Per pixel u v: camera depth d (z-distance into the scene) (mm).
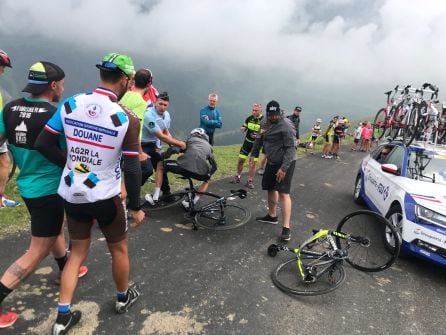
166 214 6102
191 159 5664
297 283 4250
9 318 3020
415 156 6438
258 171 10875
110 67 2621
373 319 3736
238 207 6363
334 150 17562
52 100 3055
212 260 4629
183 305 3578
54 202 2941
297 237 5816
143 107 4809
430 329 3676
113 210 2805
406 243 4969
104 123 2590
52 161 2719
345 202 8547
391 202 5840
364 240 4523
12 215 5309
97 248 4574
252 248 5141
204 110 9234
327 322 3586
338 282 4180
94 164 2643
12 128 2852
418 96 9148
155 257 4523
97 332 3053
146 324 3230
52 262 4098
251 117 8625
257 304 3748
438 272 5023
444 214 4754
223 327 3316
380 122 10555
